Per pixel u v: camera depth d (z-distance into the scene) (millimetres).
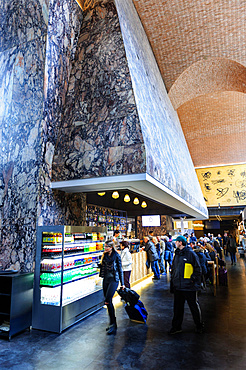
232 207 22859
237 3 8258
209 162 22969
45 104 5246
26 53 5660
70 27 5961
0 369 3051
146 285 8000
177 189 7309
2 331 4141
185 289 4039
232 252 13711
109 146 5008
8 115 5645
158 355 3350
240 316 4906
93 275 5598
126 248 6477
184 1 8391
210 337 3912
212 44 9750
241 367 3018
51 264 4355
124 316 5008
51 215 5219
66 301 4465
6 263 4953
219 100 15438
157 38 9867
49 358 3318
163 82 11023
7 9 6230
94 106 5410
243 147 20609
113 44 5586
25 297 4340
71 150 5309
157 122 6727
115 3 5832
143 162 4652
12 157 5398
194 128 18547
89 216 9922
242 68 10352
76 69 5895
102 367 3066
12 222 5074
